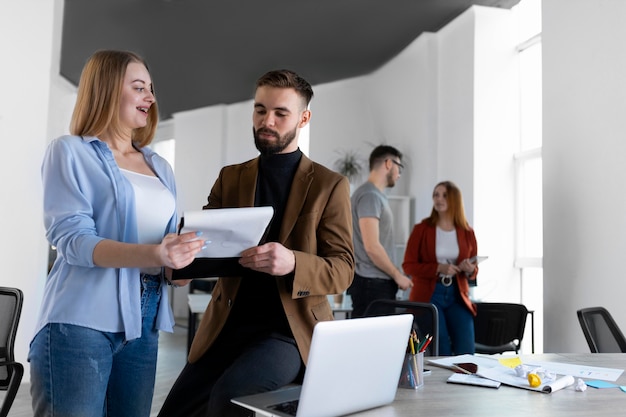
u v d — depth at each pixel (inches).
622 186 146.3
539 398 56.2
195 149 399.5
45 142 198.2
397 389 59.2
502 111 237.9
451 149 253.6
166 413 72.3
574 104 165.5
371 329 48.7
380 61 305.6
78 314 61.4
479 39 237.5
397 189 291.7
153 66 327.9
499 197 235.8
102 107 66.0
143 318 68.3
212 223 57.8
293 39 289.9
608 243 151.0
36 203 195.3
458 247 154.6
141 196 67.2
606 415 50.6
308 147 349.4
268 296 72.2
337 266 70.4
